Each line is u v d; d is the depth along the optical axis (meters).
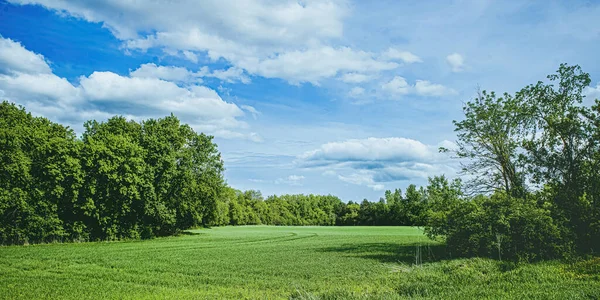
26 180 49.19
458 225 29.73
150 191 61.28
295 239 67.81
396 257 34.66
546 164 32.59
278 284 21.31
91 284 21.75
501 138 35.31
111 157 57.19
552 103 33.62
